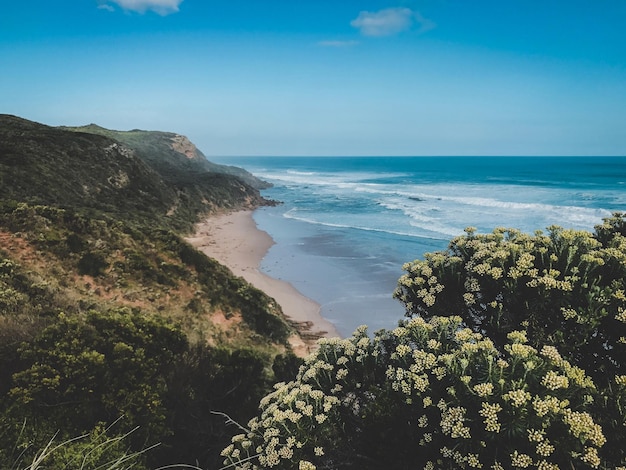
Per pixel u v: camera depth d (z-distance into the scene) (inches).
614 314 153.3
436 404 150.6
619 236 198.1
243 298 755.4
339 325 809.5
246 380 364.5
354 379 205.2
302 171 7066.9
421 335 171.3
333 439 187.6
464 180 3909.9
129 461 236.8
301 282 1069.1
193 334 597.9
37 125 1807.3
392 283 1024.2
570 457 123.0
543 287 164.9
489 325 188.1
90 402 282.8
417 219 1845.5
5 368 304.5
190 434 308.2
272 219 2087.8
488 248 197.5
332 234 1622.8
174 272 739.4
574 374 132.7
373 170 6638.8
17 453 226.4
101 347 334.3
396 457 168.1
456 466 141.8
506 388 132.2
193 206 2022.6
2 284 496.1
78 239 690.8
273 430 178.9
